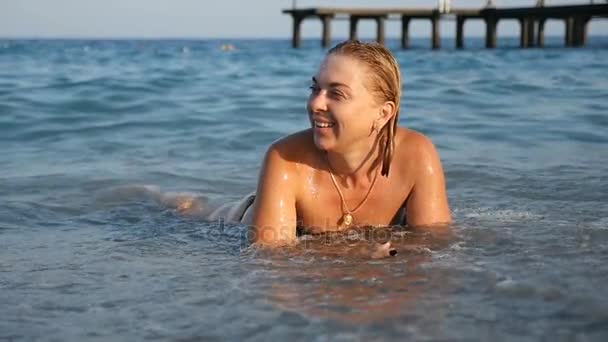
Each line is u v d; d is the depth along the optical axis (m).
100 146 6.47
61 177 5.13
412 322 2.20
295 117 8.05
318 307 2.36
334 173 3.34
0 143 6.62
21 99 9.10
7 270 2.95
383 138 3.28
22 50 41.44
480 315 2.24
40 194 4.60
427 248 3.07
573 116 7.77
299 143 3.38
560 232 3.33
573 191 4.40
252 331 2.18
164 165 5.63
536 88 10.77
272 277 2.71
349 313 2.29
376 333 2.13
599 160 5.44
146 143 6.59
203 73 15.40
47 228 3.80
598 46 39.72
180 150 6.26
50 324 2.32
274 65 19.50
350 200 3.38
